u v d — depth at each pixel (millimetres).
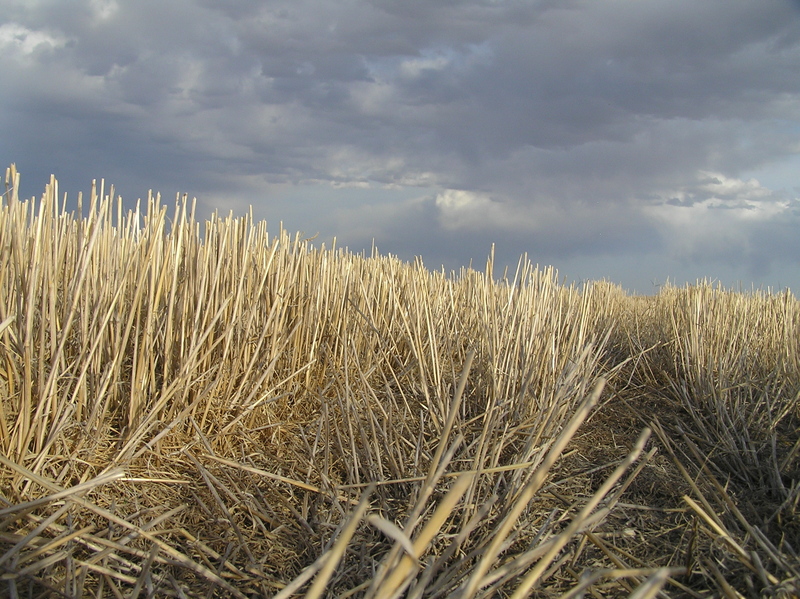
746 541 2418
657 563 2355
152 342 3037
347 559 2254
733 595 1809
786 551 2428
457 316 4699
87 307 2736
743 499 2969
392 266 5531
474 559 2172
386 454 2961
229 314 3512
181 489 2729
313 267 4488
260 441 3385
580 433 3795
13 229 2643
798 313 5594
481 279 4289
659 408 4594
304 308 4250
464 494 2539
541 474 1228
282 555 2346
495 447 2752
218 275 3350
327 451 2885
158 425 3051
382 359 4281
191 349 3104
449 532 2416
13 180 2578
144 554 2115
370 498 2760
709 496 2975
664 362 5590
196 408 3242
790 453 3182
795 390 4242
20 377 2588
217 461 2955
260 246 4004
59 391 2746
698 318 5234
